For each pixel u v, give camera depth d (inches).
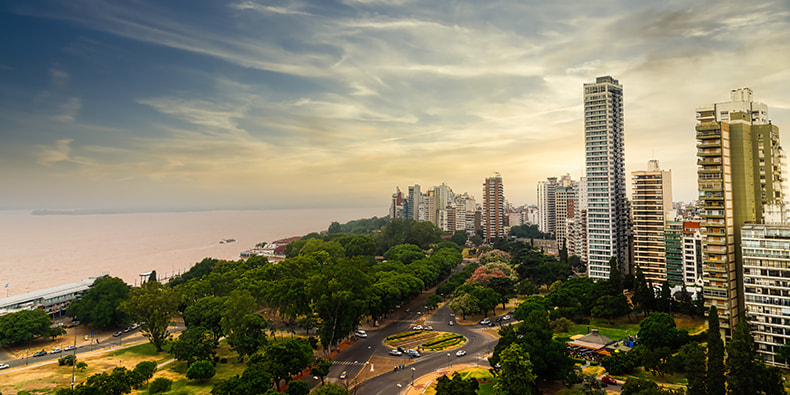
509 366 4675.2
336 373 5900.6
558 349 5201.8
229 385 4606.3
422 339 7391.7
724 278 5866.1
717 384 4293.8
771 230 5295.3
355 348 6968.5
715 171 5989.2
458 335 7534.5
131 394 5118.1
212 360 6254.9
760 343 5349.4
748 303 5452.8
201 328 6707.7
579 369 5300.2
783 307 5191.9
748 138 6141.7
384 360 6363.2
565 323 7357.3
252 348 6245.1
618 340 6643.7
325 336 6584.6
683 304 7716.5
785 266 5187.0
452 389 4498.0
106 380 4785.9
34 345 7519.7
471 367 5979.3
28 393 5241.1
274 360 5265.8
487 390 5172.2
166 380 5093.5
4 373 6003.9
